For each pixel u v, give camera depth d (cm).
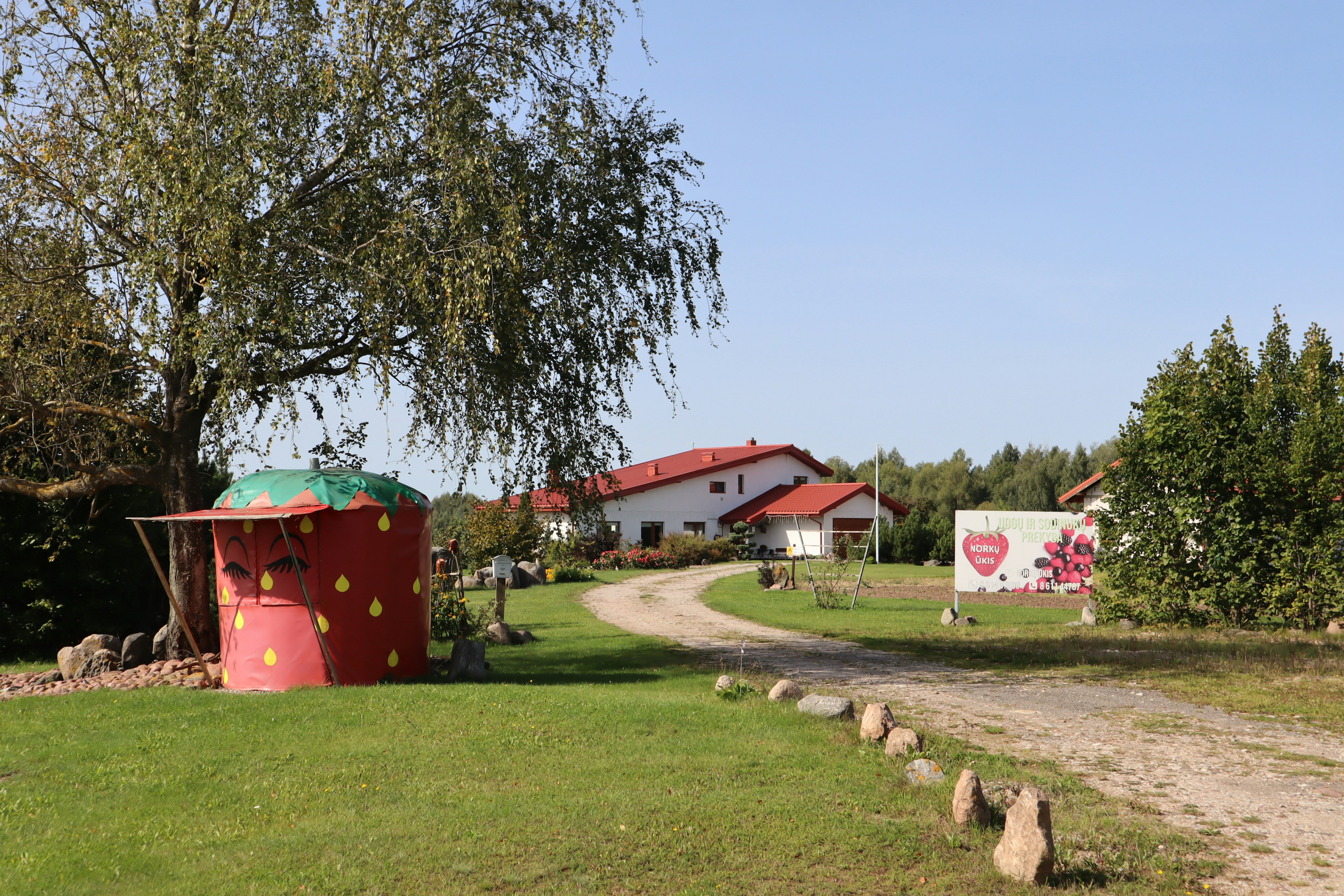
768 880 508
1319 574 1639
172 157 1091
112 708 996
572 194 1242
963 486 8681
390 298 1140
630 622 2108
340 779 707
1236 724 920
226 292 1083
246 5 1189
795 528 5375
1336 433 1620
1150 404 1819
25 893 494
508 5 1227
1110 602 1830
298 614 1161
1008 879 504
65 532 1705
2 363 1247
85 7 1204
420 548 1252
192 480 1390
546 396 1372
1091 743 838
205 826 604
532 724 876
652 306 1388
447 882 507
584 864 529
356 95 1119
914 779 672
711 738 816
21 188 1236
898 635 1767
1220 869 525
